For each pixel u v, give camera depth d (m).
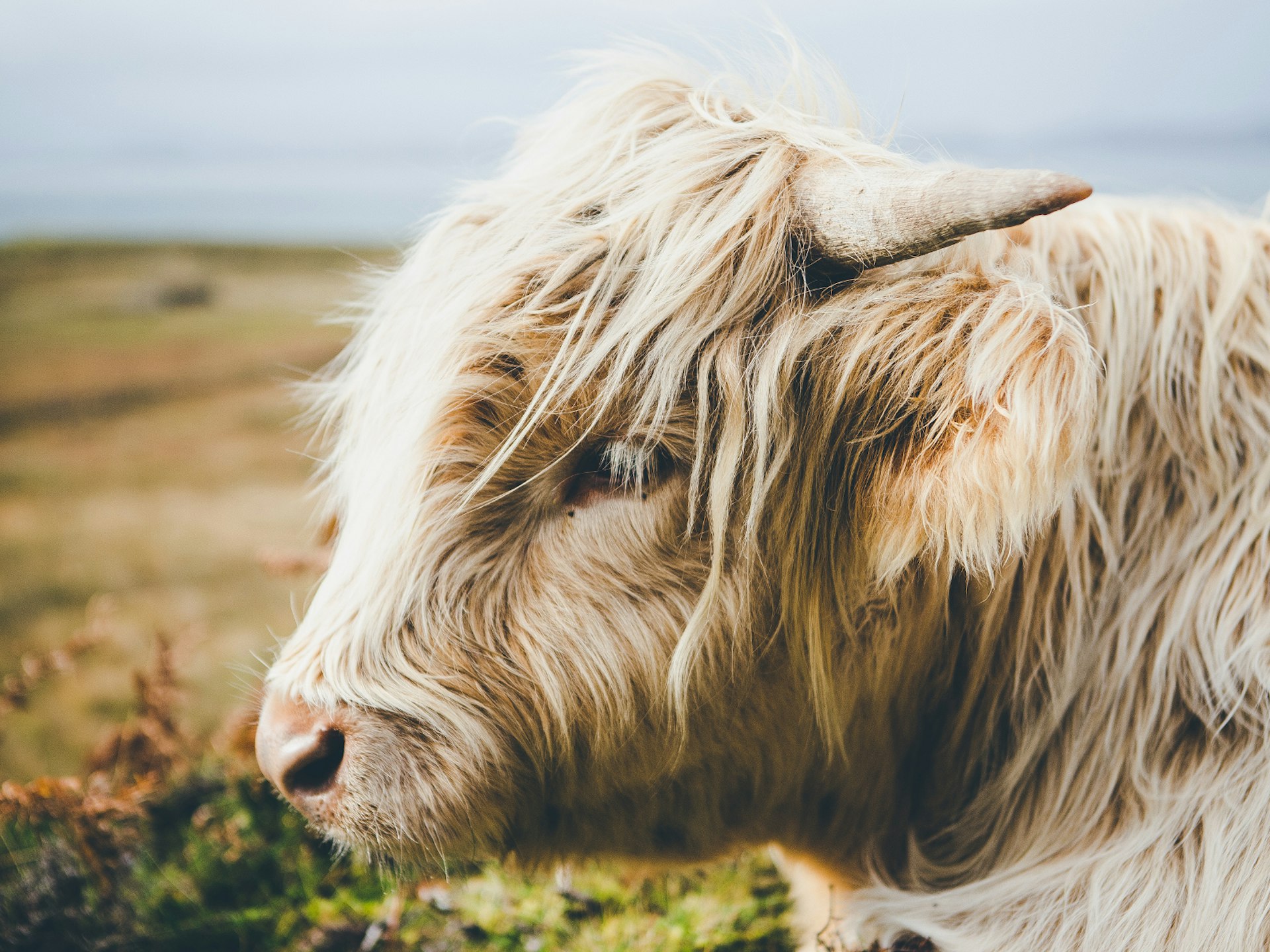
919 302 1.64
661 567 1.80
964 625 1.98
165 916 2.71
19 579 8.13
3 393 17.81
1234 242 2.06
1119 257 2.01
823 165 1.78
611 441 1.77
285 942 2.63
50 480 12.05
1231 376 1.94
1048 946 1.78
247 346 22.22
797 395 1.74
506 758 1.83
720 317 1.73
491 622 1.79
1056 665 1.94
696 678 1.84
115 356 21.53
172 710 3.40
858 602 1.86
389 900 2.73
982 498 1.50
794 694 1.92
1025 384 1.45
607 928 2.59
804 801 2.10
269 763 1.80
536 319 1.75
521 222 1.88
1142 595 1.91
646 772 1.93
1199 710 1.82
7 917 2.62
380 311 2.24
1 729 5.03
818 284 1.76
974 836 2.03
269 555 3.36
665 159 1.87
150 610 7.15
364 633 1.77
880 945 1.99
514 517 1.78
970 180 1.48
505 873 2.50
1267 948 1.64
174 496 11.14
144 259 41.50
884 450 1.68
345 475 2.15
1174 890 1.73
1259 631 1.79
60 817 2.81
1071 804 1.91
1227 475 1.90
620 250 1.78
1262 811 1.71
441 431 1.74
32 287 34.09
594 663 1.81
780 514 1.79
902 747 2.07
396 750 1.76
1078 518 1.92
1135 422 1.96
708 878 2.79
